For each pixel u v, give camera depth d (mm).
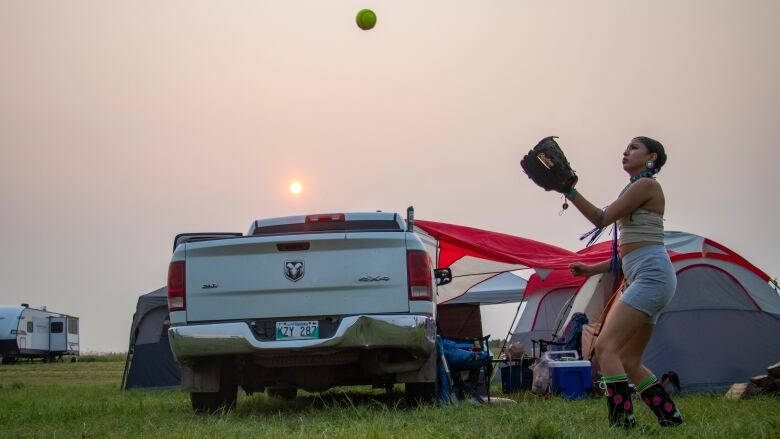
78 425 6906
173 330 7242
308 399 10344
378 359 7379
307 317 7246
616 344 5312
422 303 7258
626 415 5246
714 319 11133
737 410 6727
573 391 9992
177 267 7430
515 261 12414
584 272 6004
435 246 13312
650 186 5348
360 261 7285
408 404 7777
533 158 5305
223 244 7363
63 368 30594
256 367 7801
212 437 5453
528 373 11625
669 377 10500
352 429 5480
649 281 5281
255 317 7270
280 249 7316
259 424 6242
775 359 10969
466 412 6738
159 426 6430
